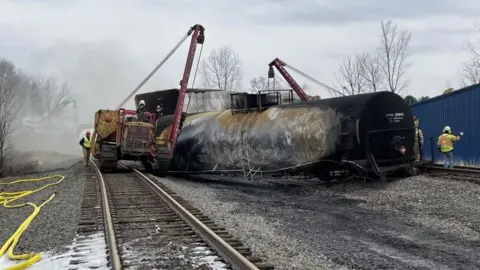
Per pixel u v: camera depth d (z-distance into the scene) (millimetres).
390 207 13156
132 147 22469
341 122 16859
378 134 16594
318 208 13688
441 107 25516
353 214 12586
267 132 18812
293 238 9562
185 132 23469
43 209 12734
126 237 8688
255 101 21406
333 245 9078
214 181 22641
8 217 12250
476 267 7531
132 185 16750
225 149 20844
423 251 8594
